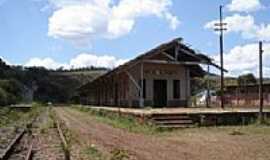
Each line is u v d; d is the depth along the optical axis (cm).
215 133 1869
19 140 1792
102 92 5575
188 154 1238
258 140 1585
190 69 3800
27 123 2869
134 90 3534
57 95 12812
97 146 1472
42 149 1460
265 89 4512
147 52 3191
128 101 3712
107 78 4525
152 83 3547
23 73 12394
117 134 1964
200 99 5109
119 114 2764
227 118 2270
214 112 2250
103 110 3547
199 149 1351
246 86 4847
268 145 1436
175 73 3644
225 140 1599
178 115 2191
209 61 3394
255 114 2366
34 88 12081
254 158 1159
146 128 2066
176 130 2027
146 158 1161
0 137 1961
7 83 6925
